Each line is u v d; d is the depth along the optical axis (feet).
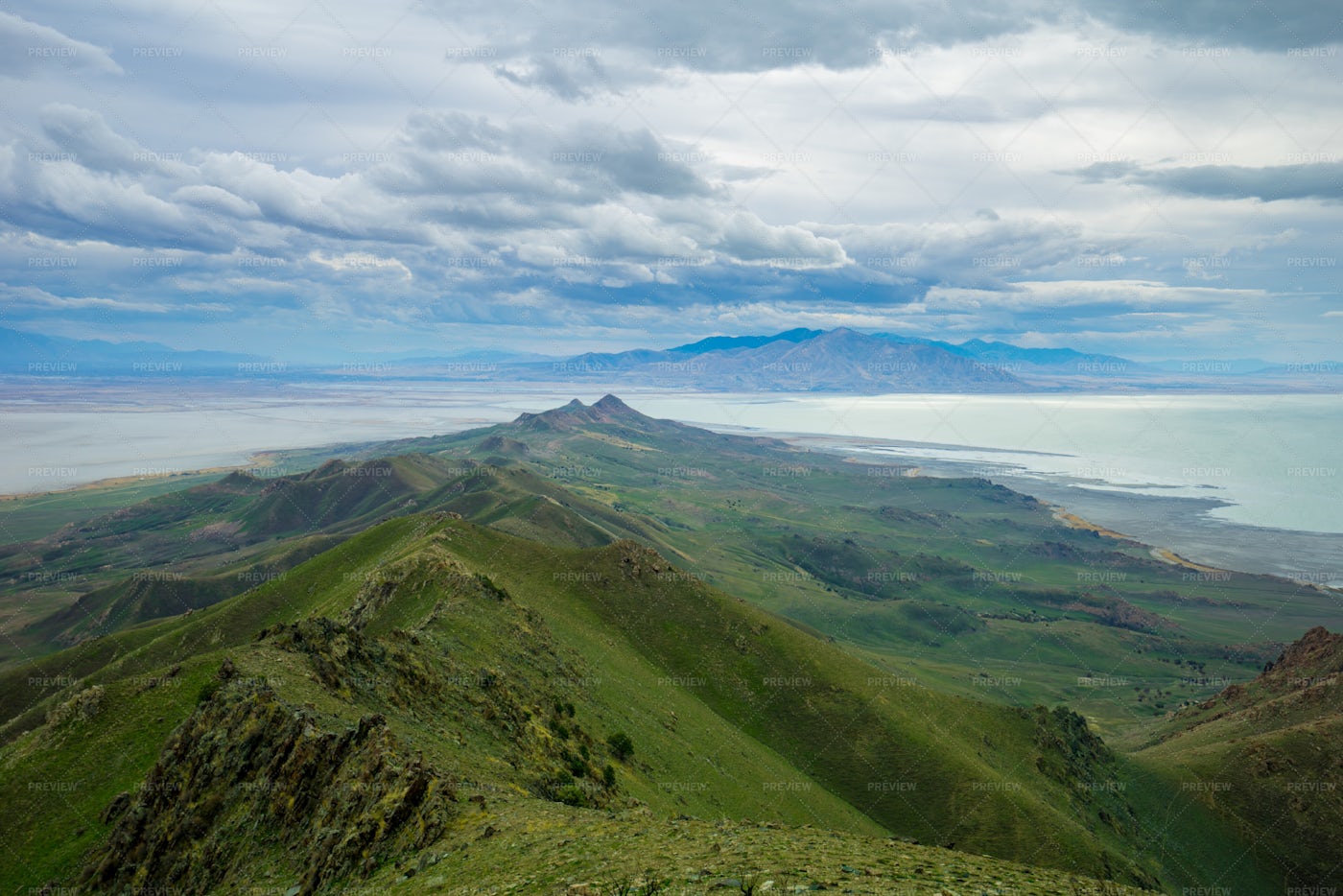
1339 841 476.54
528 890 88.99
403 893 101.60
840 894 75.25
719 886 78.48
